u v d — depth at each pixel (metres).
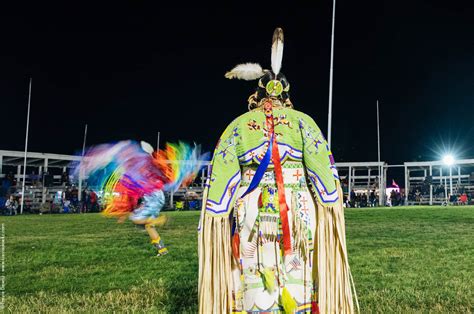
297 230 2.61
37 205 28.41
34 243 9.11
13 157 30.25
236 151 2.75
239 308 2.65
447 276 5.39
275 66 3.00
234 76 3.01
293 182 2.71
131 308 4.07
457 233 10.03
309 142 2.72
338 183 2.77
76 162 30.73
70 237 10.28
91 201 27.55
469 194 31.94
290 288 2.59
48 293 4.79
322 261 2.66
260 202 2.66
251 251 2.64
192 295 4.54
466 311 3.91
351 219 14.45
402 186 39.44
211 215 2.68
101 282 5.35
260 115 2.78
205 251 2.65
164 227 12.86
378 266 6.06
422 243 8.37
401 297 4.38
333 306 2.63
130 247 8.48
